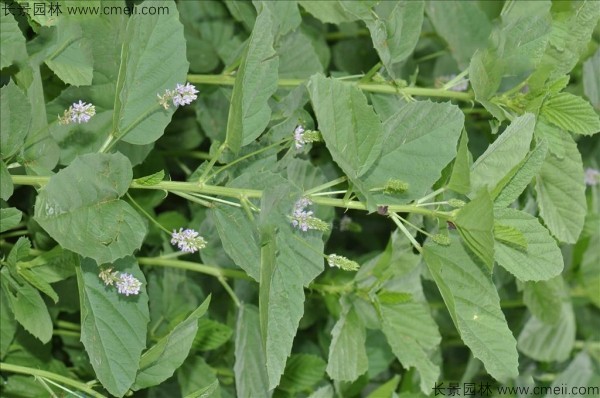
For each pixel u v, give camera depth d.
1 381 0.87
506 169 0.81
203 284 0.94
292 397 0.91
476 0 0.94
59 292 0.88
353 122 0.80
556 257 0.81
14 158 0.82
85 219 0.78
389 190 0.81
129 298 0.81
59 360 0.91
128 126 0.81
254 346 0.87
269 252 0.78
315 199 0.80
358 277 0.87
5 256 0.87
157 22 0.81
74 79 0.84
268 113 0.81
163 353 0.82
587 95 0.93
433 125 0.81
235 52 0.88
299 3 0.89
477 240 0.79
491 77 0.85
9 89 0.79
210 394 0.83
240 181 0.80
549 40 0.85
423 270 0.91
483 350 0.81
